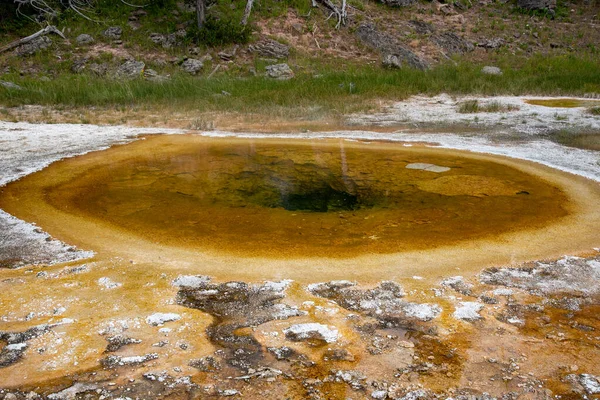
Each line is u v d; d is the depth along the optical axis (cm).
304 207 579
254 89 1603
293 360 297
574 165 766
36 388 271
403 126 1130
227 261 430
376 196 621
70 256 441
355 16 2572
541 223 523
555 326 334
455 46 2447
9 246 462
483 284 391
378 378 281
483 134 1027
